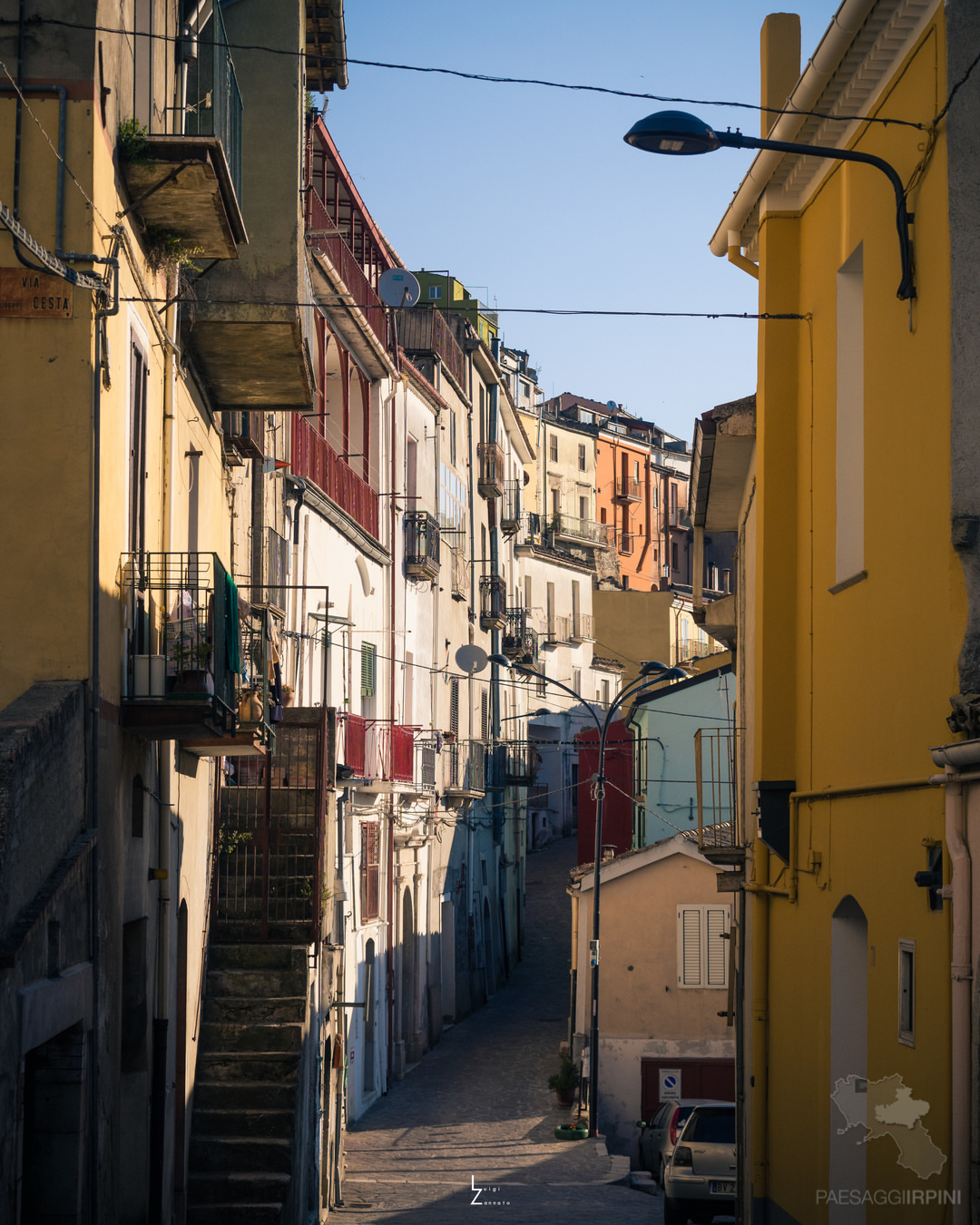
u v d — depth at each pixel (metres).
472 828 40.62
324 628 22.56
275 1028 14.55
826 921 10.42
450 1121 26.31
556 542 69.81
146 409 11.03
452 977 36.88
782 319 11.80
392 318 30.22
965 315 8.00
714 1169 16.73
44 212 9.21
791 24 11.62
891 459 9.18
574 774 64.81
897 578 9.00
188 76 12.89
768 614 11.77
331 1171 17.98
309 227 21.05
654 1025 28.17
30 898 7.64
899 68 9.10
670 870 28.73
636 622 67.94
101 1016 9.00
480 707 43.91
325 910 16.78
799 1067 11.13
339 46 17.55
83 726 8.94
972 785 7.49
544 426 71.81
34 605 9.09
